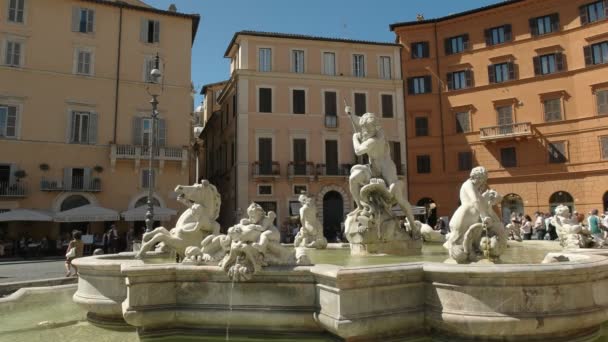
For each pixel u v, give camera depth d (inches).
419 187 1643.7
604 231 501.0
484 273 167.8
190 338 198.8
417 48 1711.4
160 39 1422.2
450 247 221.0
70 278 413.4
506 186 1529.3
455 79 1658.5
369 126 337.4
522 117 1529.3
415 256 300.5
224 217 1732.3
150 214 838.5
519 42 1562.5
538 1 1536.7
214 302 199.5
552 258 212.5
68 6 1328.7
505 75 1578.5
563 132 1457.9
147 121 1374.3
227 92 1736.0
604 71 1403.8
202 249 211.9
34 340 206.7
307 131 1553.9
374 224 317.1
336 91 1603.1
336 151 1572.3
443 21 1681.8
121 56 1368.1
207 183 267.9
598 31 1424.7
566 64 1482.5
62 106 1286.9
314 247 396.8
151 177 852.0
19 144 1226.6
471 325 168.7
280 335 192.4
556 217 362.3
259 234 197.8
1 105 1229.1
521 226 749.9
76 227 1225.4
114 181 1299.2
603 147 1389.0
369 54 1662.2
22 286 377.7
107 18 1368.1
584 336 180.2
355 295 172.4
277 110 1539.1
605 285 183.2
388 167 335.0
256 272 192.4
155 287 200.2
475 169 230.5
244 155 1491.1
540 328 165.0
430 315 180.9
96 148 1299.2
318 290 187.2
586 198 1400.1
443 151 1636.3
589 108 1423.5
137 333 206.7
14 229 1161.4
